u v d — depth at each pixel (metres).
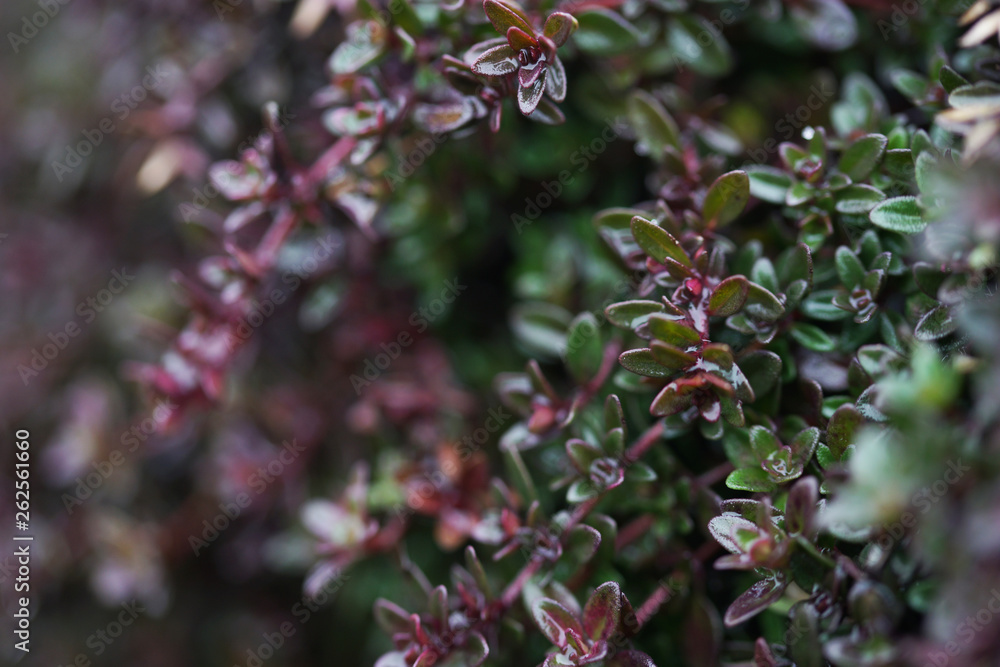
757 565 0.22
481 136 0.26
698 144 0.26
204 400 0.26
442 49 0.25
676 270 0.23
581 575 0.24
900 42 0.25
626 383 0.24
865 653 0.22
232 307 0.26
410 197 0.27
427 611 0.24
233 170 0.25
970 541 0.20
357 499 0.26
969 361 0.22
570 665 0.23
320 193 0.26
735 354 0.23
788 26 0.26
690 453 0.24
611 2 0.25
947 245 0.22
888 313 0.23
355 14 0.26
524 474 0.24
